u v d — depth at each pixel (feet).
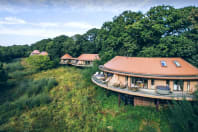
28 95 86.79
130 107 63.57
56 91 94.02
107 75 83.71
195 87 46.83
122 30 98.12
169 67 56.70
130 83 62.75
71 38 205.05
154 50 74.84
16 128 57.67
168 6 83.25
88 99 80.07
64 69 151.84
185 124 36.52
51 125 60.08
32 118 65.26
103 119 61.05
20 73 126.41
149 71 57.93
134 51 91.04
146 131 47.19
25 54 235.20
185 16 76.89
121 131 50.88
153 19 81.51
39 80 110.52
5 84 101.86
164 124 48.14
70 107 73.72
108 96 79.00
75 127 58.39
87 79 103.45
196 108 38.24
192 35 77.00
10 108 72.90
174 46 72.08
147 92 53.93
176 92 52.80
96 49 180.75
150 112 55.88
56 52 177.27
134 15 99.25
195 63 69.77
